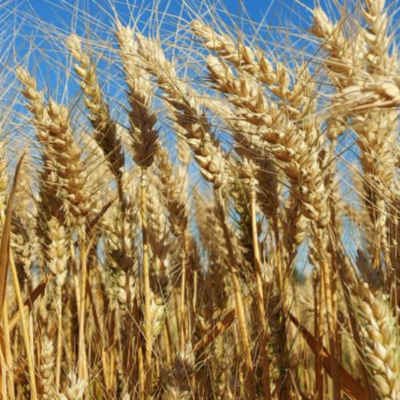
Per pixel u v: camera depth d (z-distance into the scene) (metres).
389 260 0.32
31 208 0.53
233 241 0.48
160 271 0.44
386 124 0.35
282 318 0.40
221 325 0.44
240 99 0.35
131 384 0.43
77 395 0.36
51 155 0.42
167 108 0.43
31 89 0.42
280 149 0.35
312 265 0.43
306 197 0.35
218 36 0.36
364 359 0.30
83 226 0.43
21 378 0.46
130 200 0.46
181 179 0.53
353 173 0.38
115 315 0.49
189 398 0.39
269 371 0.39
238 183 0.43
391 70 0.31
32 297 0.45
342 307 0.45
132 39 0.44
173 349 0.47
